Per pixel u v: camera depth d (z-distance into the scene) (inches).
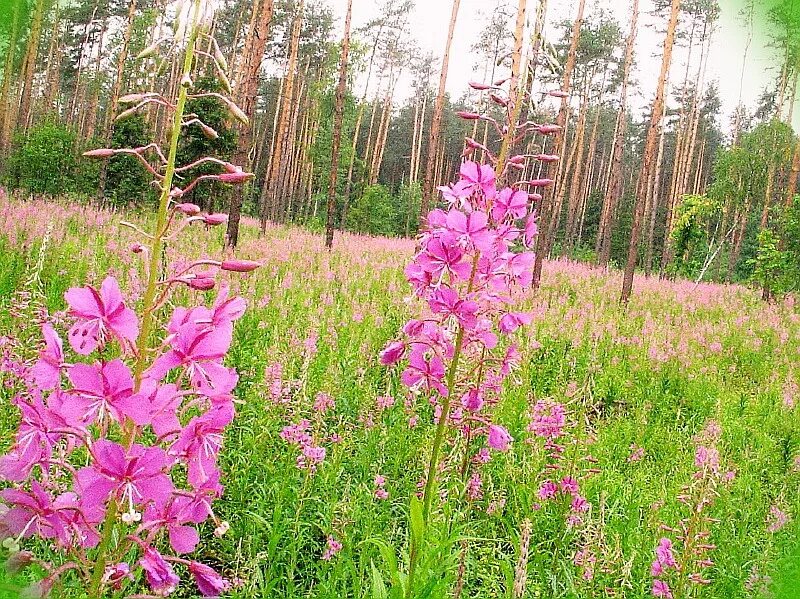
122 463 78.1
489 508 188.2
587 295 754.2
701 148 2057.1
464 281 138.9
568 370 370.3
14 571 79.5
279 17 1491.1
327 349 323.6
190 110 644.7
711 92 1888.5
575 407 234.1
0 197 641.0
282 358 260.2
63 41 1416.1
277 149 1253.1
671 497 212.4
